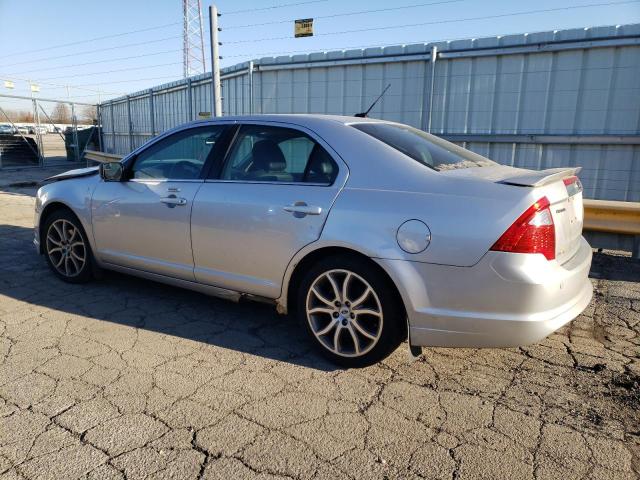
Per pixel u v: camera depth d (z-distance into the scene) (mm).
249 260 3396
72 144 23141
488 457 2293
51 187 4695
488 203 2676
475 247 2645
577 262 2963
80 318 3865
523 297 2605
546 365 3207
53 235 4719
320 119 3475
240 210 3396
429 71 8734
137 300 4289
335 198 3068
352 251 3018
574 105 7754
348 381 2971
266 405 2695
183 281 3834
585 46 7461
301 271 3318
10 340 3447
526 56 7957
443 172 2982
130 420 2531
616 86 7438
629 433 2482
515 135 8195
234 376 3008
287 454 2295
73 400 2703
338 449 2336
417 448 2352
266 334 3646
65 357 3205
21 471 2148
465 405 2727
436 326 2787
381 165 3072
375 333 3010
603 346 3500
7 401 2684
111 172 4215
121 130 21188
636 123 7414
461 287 2695
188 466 2201
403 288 2809
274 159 3439
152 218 3879
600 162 7703
